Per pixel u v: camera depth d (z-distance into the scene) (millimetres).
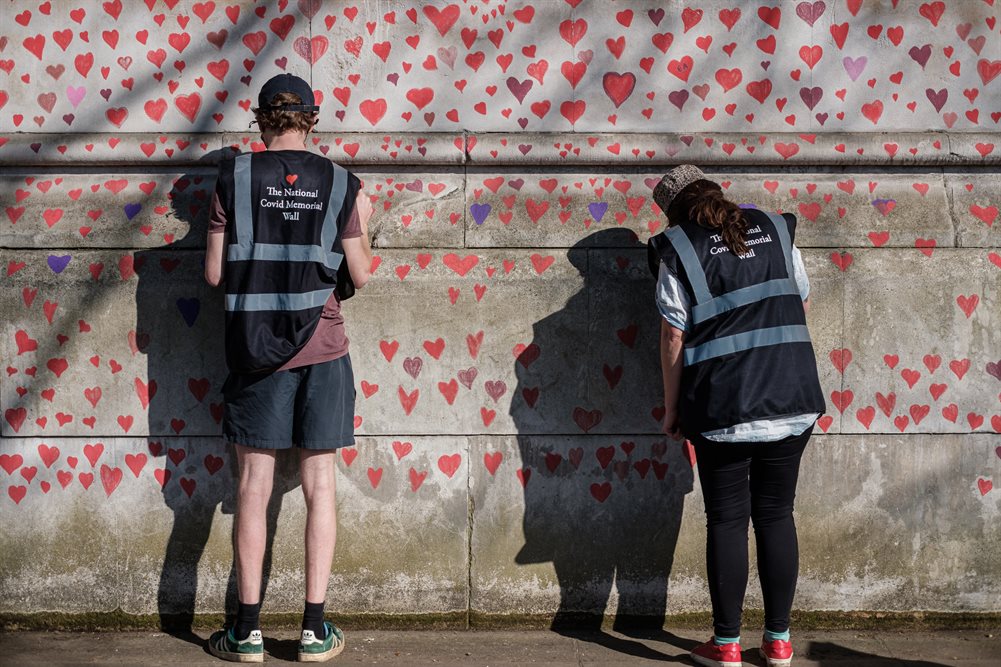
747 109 3789
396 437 3762
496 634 3785
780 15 3760
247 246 3307
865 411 3760
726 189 3762
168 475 3764
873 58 3773
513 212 3748
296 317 3312
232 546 3785
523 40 3760
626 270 3730
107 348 3723
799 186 3770
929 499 3783
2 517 3760
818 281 3730
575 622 3830
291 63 3760
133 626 3807
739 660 3441
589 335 3740
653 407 3762
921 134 3760
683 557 3809
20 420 3727
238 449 3477
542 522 3791
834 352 3750
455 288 3721
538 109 3779
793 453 3332
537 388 3750
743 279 3256
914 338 3746
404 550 3795
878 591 3816
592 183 3770
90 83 3748
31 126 3756
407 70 3766
